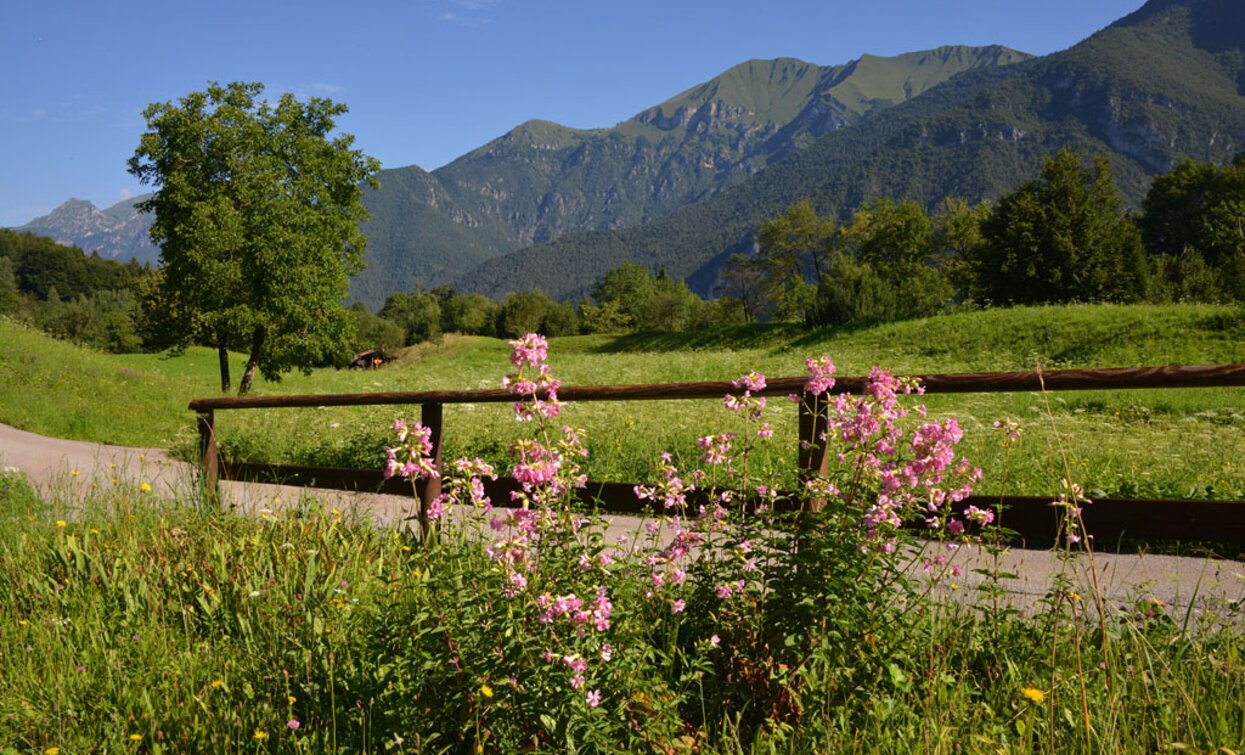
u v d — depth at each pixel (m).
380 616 3.78
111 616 4.98
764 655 3.50
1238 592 4.66
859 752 3.02
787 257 116.62
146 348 33.22
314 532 6.12
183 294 30.11
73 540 5.78
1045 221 56.34
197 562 5.69
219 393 24.25
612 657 3.19
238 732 3.67
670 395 5.04
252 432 13.18
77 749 3.69
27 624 4.83
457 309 142.62
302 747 3.44
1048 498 4.04
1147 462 9.05
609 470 8.64
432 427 6.08
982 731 3.02
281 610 4.73
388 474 3.61
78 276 188.38
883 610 3.45
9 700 4.00
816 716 3.22
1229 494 7.46
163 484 9.01
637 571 3.86
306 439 12.76
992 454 8.93
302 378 37.44
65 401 19.20
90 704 3.99
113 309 151.50
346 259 32.41
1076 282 55.09
